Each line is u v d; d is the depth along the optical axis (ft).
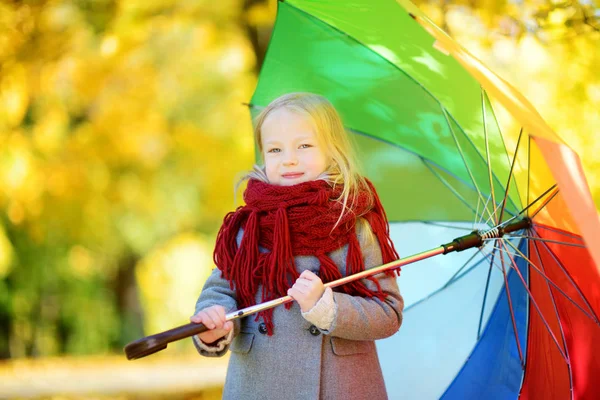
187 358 43.27
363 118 11.64
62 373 38.81
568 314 10.10
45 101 30.66
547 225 10.00
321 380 9.01
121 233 40.14
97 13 29.22
